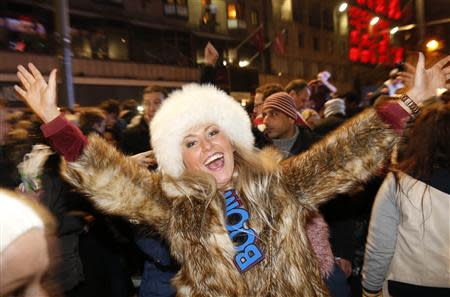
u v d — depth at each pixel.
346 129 1.68
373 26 21.06
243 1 22.77
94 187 1.54
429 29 9.52
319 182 1.67
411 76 1.86
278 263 1.56
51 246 0.74
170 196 1.61
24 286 0.67
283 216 1.60
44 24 13.09
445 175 1.82
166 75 18.30
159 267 1.79
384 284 2.07
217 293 1.51
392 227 1.99
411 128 1.90
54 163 2.50
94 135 1.61
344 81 32.25
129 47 17.28
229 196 1.68
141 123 3.97
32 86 1.58
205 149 1.66
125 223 2.73
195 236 1.55
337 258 2.73
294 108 3.09
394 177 1.95
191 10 20.27
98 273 3.05
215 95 1.77
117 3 16.81
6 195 0.72
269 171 1.67
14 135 2.62
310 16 28.81
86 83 14.83
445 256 1.83
